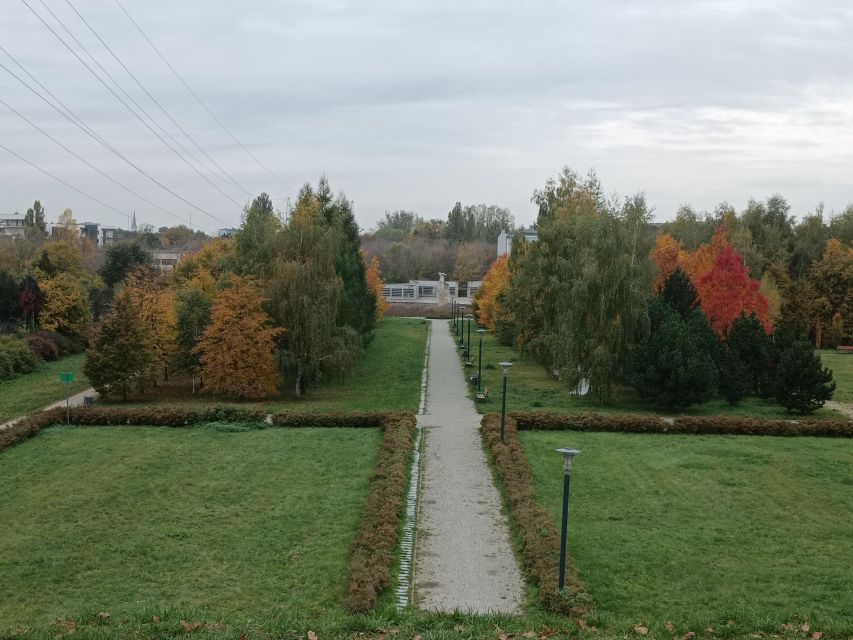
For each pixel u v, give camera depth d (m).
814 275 77.25
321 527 21.05
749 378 40.59
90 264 98.50
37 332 56.25
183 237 168.75
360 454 28.73
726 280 50.69
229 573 18.16
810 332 75.00
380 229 194.25
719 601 16.44
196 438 31.27
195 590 17.25
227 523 21.39
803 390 37.38
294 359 40.97
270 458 28.09
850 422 32.56
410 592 17.11
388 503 21.83
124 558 18.97
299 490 24.28
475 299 85.44
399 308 105.50
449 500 23.42
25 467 26.78
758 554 19.08
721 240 62.94
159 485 24.73
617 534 20.39
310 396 42.81
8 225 159.88
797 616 15.55
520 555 19.20
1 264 73.69
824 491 24.14
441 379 48.66
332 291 42.25
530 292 49.50
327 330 41.75
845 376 51.72
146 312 43.00
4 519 21.61
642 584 17.38
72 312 59.56
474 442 31.00
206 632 14.28
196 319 43.75
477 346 66.00
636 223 40.53
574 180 53.94
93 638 13.95
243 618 15.67
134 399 41.91
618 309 39.16
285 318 41.88
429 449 29.78
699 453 28.83
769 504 22.89
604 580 17.53
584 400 40.75
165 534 20.55
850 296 74.81
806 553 19.12
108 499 23.34
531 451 29.08
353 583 16.89
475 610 16.12
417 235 183.38
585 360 39.78
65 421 33.88
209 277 55.34
